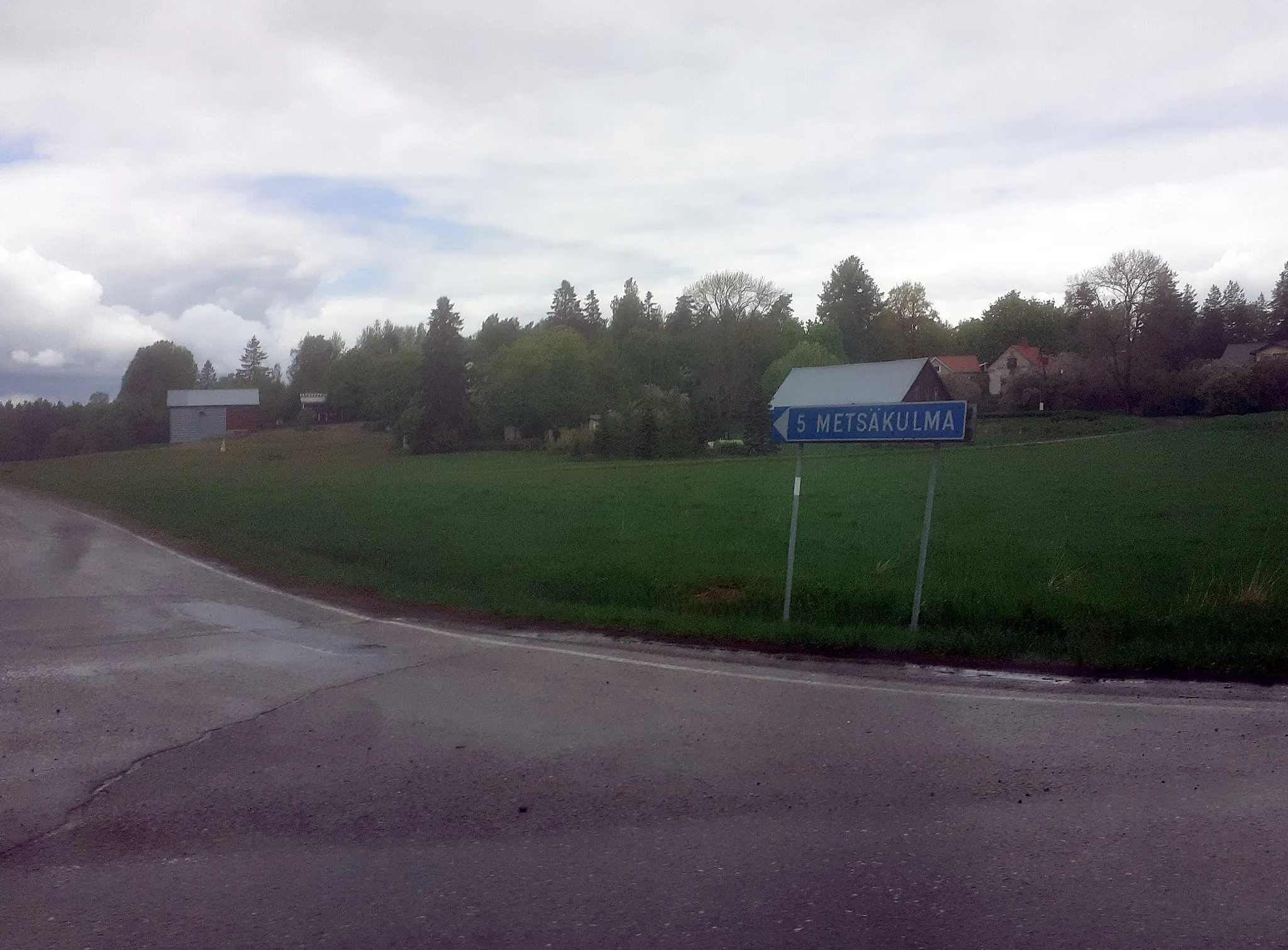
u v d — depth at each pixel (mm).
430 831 5270
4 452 97188
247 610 13164
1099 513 24000
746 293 85750
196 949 4078
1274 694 7953
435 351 76438
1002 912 4254
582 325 123062
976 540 19328
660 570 15781
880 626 11000
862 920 4207
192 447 83188
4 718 7543
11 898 4562
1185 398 61469
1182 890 4422
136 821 5469
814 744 6688
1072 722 7148
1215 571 14758
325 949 4059
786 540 20172
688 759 6383
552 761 6395
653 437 63375
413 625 11852
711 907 4359
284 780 6113
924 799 5609
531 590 14430
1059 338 98625
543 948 4027
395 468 60562
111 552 20938
